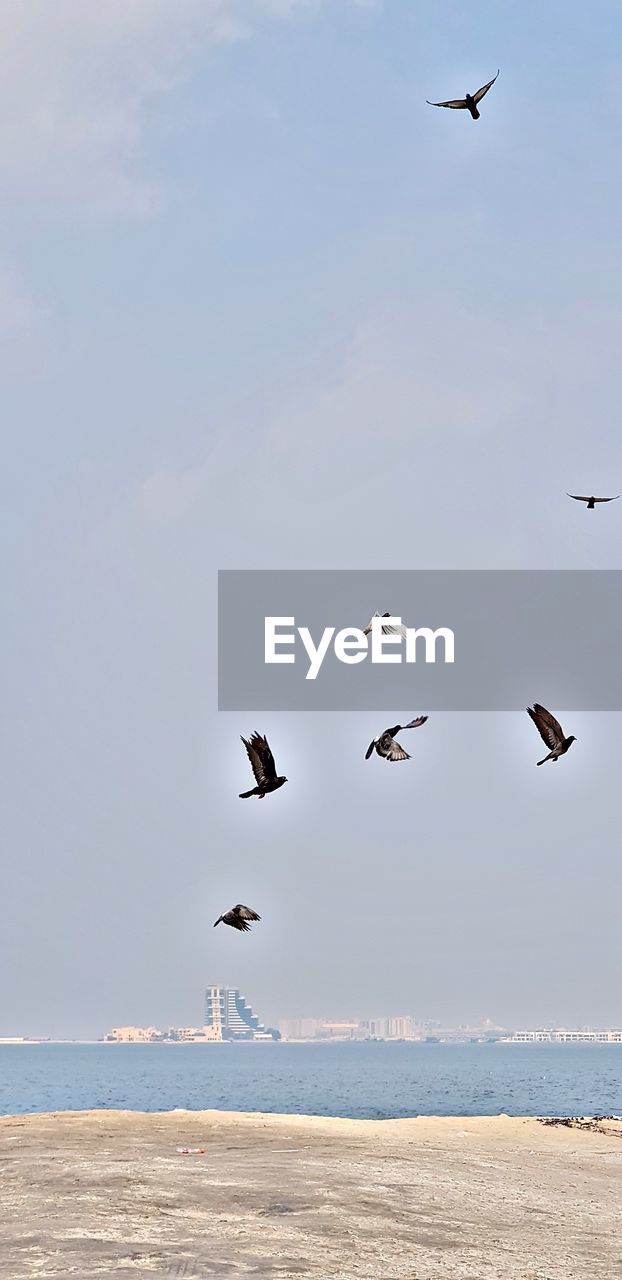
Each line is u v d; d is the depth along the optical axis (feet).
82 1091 377.71
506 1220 64.69
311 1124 108.78
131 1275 47.09
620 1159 95.71
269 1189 68.28
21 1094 356.18
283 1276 48.26
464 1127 114.42
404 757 43.27
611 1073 574.56
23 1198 62.95
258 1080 481.87
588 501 70.03
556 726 44.88
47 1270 47.52
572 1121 121.70
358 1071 629.92
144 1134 95.30
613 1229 64.03
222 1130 100.27
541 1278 51.52
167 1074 579.89
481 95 61.46
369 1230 58.95
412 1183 74.08
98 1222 56.95
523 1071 620.08
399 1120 117.80
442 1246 56.80
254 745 43.96
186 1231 56.03
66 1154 80.38
